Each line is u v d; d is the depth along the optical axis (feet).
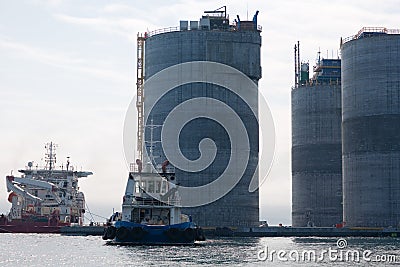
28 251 650.02
